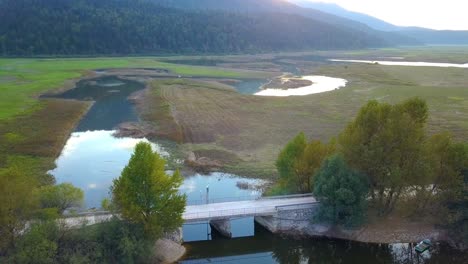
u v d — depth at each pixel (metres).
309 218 46.78
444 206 45.19
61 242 36.19
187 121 95.06
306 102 115.44
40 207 40.09
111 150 76.88
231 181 61.88
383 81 153.38
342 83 154.12
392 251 43.09
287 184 52.12
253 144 79.00
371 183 45.81
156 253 40.03
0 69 175.62
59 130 86.62
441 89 132.00
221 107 109.44
